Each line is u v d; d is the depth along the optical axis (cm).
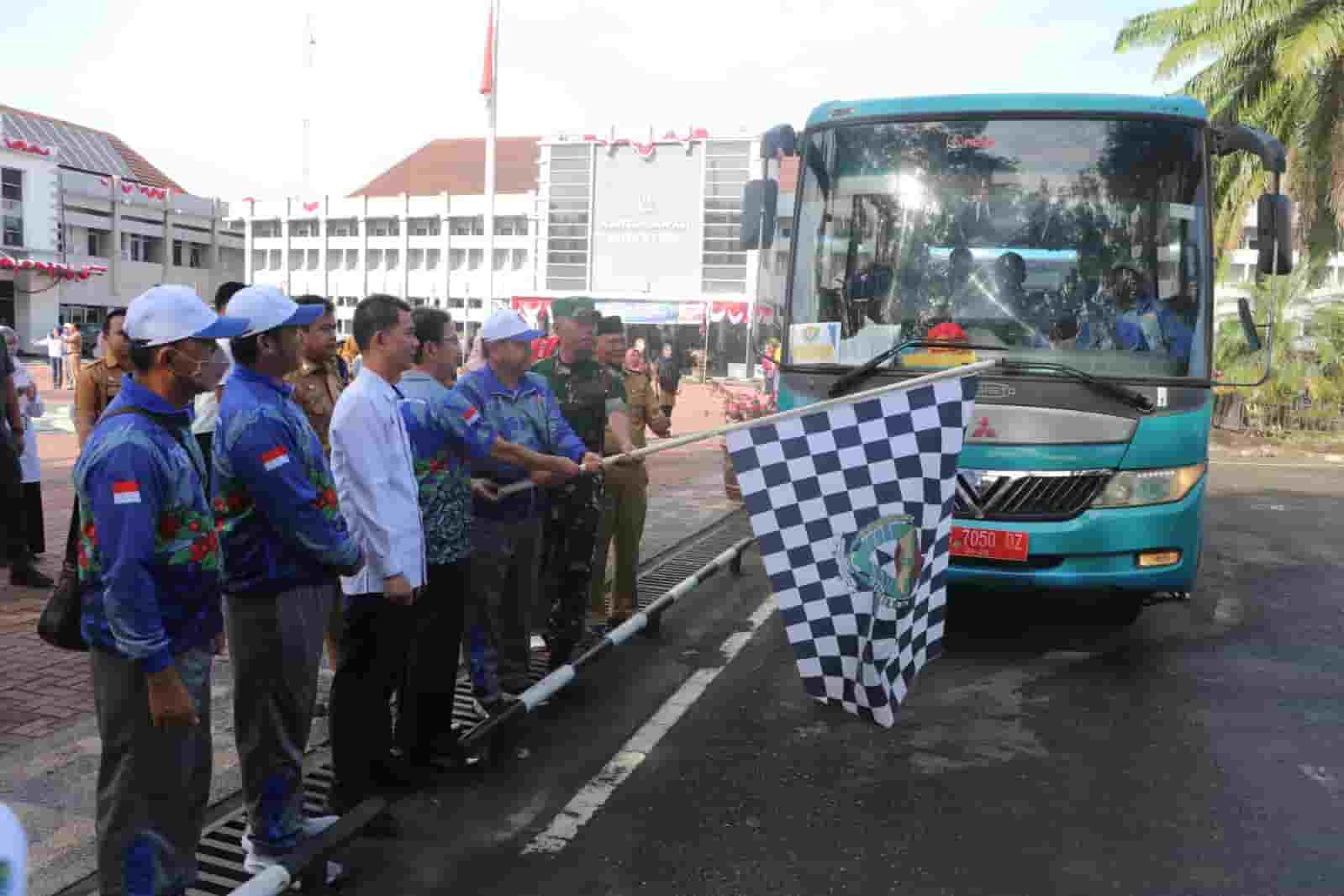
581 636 564
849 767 450
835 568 431
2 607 652
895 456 426
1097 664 596
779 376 657
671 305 4897
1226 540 988
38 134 5281
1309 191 1889
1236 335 1952
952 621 680
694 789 425
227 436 311
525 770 441
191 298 276
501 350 480
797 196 670
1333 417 1928
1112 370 598
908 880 354
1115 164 621
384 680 392
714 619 691
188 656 285
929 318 627
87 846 358
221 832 380
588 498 547
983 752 467
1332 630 673
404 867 358
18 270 4162
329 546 319
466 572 427
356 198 5781
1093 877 358
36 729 457
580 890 345
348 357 971
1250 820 401
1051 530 573
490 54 2227
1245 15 1859
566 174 5172
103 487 263
